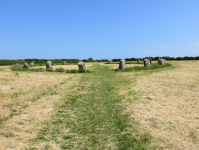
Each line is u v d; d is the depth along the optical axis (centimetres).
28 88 852
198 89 738
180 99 604
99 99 670
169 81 960
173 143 322
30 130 404
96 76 1334
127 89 802
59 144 345
